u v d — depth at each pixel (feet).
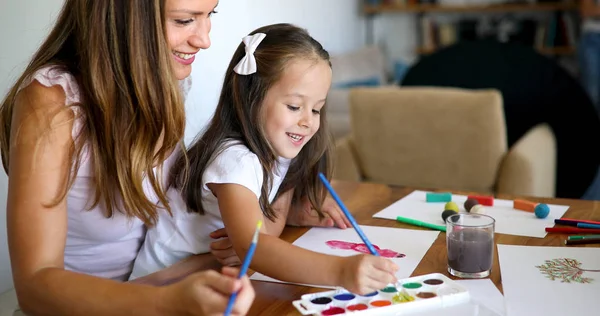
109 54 3.32
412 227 4.29
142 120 3.41
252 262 3.42
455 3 17.92
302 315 3.02
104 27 3.30
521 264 3.62
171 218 3.98
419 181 8.61
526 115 10.96
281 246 3.36
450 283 3.29
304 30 4.10
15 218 3.10
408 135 8.39
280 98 3.84
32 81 3.31
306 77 3.80
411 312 3.02
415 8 17.47
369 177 8.98
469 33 17.66
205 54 6.99
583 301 3.13
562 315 2.98
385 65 17.43
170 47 3.48
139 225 4.00
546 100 10.80
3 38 5.04
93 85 3.31
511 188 8.13
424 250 3.87
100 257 3.96
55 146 3.21
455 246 3.45
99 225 3.72
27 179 3.13
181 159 4.01
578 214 4.46
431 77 11.51
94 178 3.53
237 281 2.58
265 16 9.70
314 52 3.89
